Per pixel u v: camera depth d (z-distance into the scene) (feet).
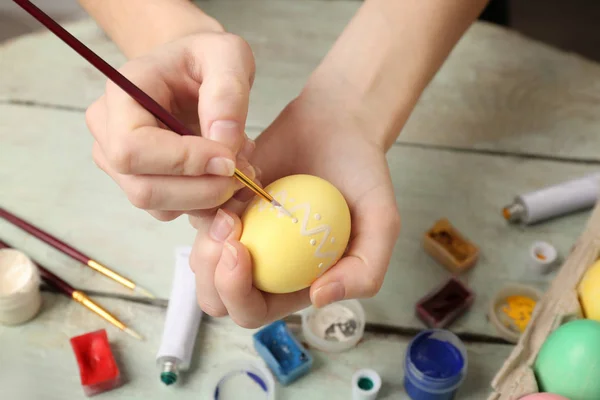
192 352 1.63
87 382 1.55
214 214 1.44
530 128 1.99
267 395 1.59
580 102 2.04
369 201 1.46
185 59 1.41
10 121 1.96
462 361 1.58
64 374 1.60
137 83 1.35
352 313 1.69
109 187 1.86
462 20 1.73
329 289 1.36
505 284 1.73
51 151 1.92
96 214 1.81
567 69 2.11
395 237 1.44
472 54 2.14
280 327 1.65
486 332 1.66
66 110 1.99
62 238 1.77
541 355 1.44
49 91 2.02
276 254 1.35
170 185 1.29
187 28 1.55
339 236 1.38
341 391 1.60
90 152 1.92
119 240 1.77
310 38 2.16
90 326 1.66
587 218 1.83
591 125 2.00
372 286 1.39
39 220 1.80
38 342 1.63
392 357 1.63
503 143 1.95
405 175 1.88
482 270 1.75
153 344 1.64
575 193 1.80
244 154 1.42
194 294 1.64
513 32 2.19
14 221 1.78
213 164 1.27
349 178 1.51
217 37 1.40
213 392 1.58
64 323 1.66
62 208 1.82
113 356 1.61
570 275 1.55
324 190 1.40
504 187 1.87
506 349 1.64
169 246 1.77
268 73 2.07
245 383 1.60
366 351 1.64
